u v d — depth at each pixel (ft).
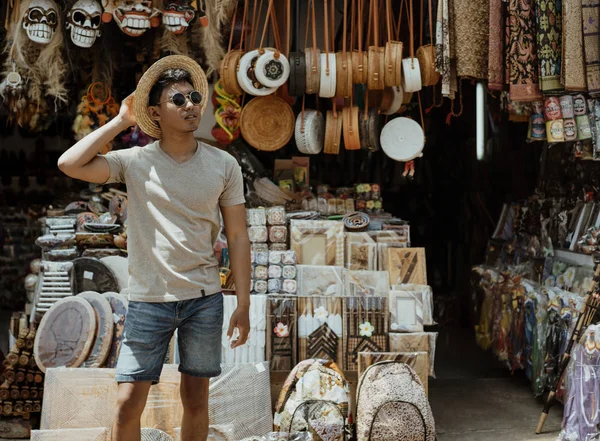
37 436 11.07
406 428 11.89
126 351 8.68
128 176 8.70
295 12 18.02
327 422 12.05
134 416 8.69
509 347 17.74
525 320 16.81
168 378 12.28
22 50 14.57
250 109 15.57
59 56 14.88
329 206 16.78
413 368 13.21
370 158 23.22
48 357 12.86
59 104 16.33
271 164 20.65
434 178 24.39
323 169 22.47
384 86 14.98
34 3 14.20
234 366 12.69
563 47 14.02
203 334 8.82
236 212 9.10
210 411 12.37
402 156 15.44
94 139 8.52
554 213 18.54
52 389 11.99
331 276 14.55
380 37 18.29
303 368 12.71
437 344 21.79
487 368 19.07
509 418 14.97
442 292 24.94
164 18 14.43
